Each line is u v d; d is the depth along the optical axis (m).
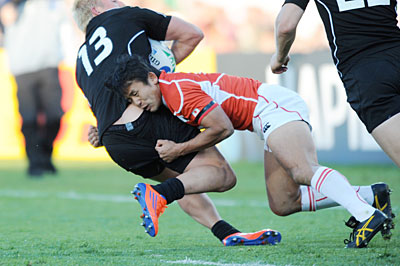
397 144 10.41
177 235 14.02
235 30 48.41
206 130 11.13
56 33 32.72
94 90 11.80
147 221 10.57
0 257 10.77
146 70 11.05
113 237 13.78
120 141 11.55
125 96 11.07
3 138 41.97
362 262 9.52
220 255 10.57
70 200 23.34
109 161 41.56
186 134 11.45
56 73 32.78
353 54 10.84
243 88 11.67
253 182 29.20
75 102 40.72
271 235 11.86
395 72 10.54
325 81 36.06
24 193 25.89
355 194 10.59
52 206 21.48
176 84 11.02
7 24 41.41
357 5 10.83
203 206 12.33
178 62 13.02
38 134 33.31
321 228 14.67
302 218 16.80
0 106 41.41
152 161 11.73
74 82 40.22
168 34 12.59
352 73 10.81
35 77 32.53
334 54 11.12
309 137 11.12
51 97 32.84
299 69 36.72
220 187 11.49
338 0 10.93
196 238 13.44
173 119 11.48
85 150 41.72
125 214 19.05
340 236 13.19
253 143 39.12
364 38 10.77
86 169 36.72
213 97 11.42
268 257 10.19
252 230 14.69
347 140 35.97
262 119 11.38
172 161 11.52
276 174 12.08
